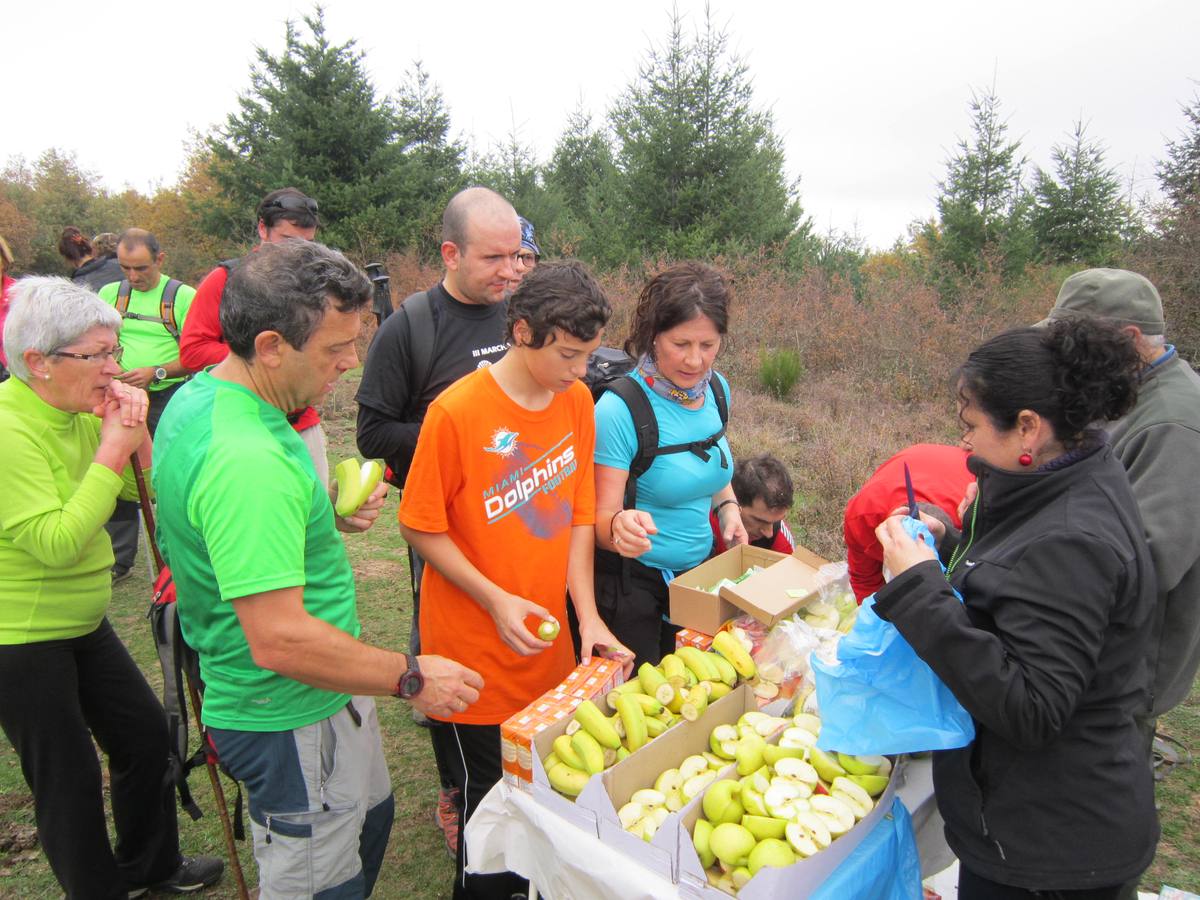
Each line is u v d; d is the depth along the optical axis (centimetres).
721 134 1695
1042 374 142
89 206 3216
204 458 155
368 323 1191
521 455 210
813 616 221
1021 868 148
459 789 233
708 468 253
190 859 265
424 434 201
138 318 481
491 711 220
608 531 238
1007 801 149
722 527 281
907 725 154
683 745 176
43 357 196
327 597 178
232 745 175
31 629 206
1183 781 319
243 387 164
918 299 1144
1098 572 136
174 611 194
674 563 259
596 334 190
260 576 150
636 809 160
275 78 1916
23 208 3052
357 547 580
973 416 151
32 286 200
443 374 295
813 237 1841
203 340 350
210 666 176
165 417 168
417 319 293
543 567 219
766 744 172
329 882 184
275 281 155
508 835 183
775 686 197
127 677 237
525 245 388
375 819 205
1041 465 150
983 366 148
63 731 214
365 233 1823
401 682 169
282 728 173
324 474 340
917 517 178
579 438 229
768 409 941
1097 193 1689
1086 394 140
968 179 1638
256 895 260
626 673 204
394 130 1975
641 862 151
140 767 241
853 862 152
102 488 203
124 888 230
